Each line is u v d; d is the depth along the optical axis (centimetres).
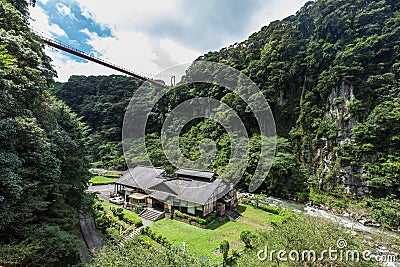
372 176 1978
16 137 627
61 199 885
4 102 605
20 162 581
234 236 1238
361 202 1956
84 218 1323
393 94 2147
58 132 940
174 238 1185
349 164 2169
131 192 1812
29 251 557
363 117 2245
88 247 982
